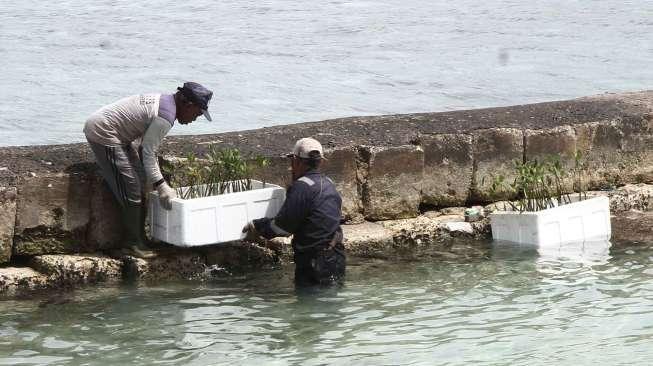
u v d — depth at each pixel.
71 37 37.50
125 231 12.98
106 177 12.45
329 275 12.37
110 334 10.88
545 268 13.05
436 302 11.87
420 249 14.03
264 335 10.84
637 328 10.91
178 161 13.20
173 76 31.06
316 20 42.25
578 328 10.95
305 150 12.26
